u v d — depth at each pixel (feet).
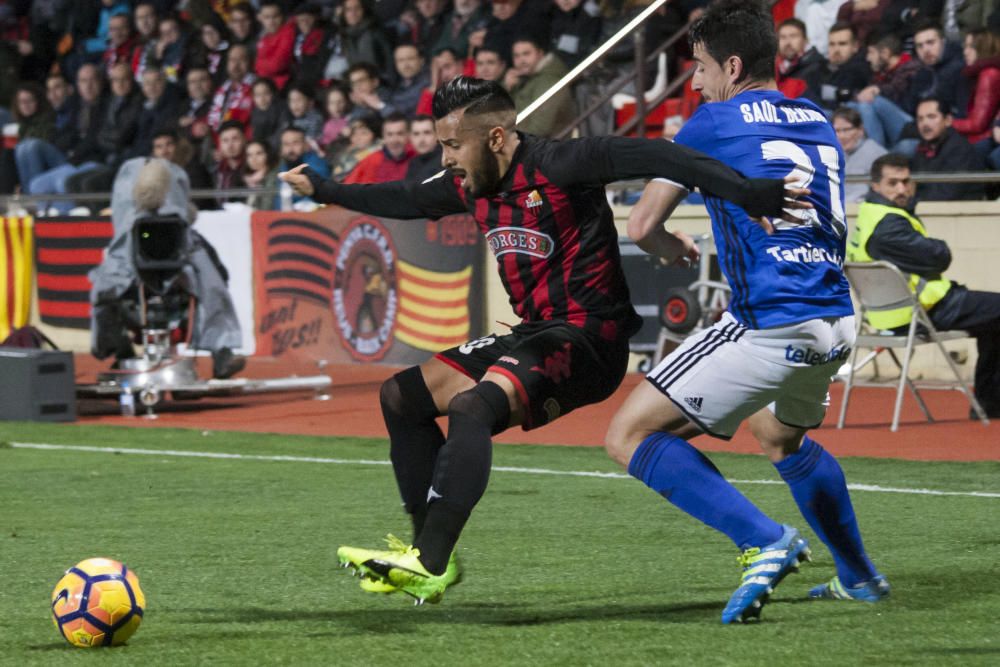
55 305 114.11
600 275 32.60
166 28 136.87
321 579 37.68
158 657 29.43
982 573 37.04
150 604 34.83
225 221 106.22
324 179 35.60
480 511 47.83
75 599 30.12
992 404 70.28
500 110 32.14
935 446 61.82
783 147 31.09
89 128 135.74
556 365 32.04
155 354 80.28
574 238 32.45
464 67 110.52
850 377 68.03
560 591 35.78
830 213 31.50
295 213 102.89
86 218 111.04
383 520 46.78
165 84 131.64
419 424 34.22
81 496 52.11
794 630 30.99
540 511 47.70
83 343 112.57
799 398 32.30
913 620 31.86
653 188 31.07
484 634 31.14
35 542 43.42
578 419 73.72
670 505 48.44
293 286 103.60
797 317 30.48
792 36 93.30
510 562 39.58
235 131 115.03
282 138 108.78
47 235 114.11
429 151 98.63
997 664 27.86
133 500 51.13
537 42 100.58
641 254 89.15
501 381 31.86
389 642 30.53
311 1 126.82
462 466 31.04
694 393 31.17
